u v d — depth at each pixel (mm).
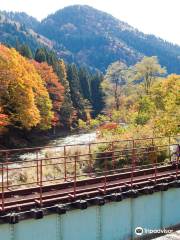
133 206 16500
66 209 14250
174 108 34750
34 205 14023
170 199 18062
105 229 15539
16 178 24734
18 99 56594
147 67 81688
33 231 13602
